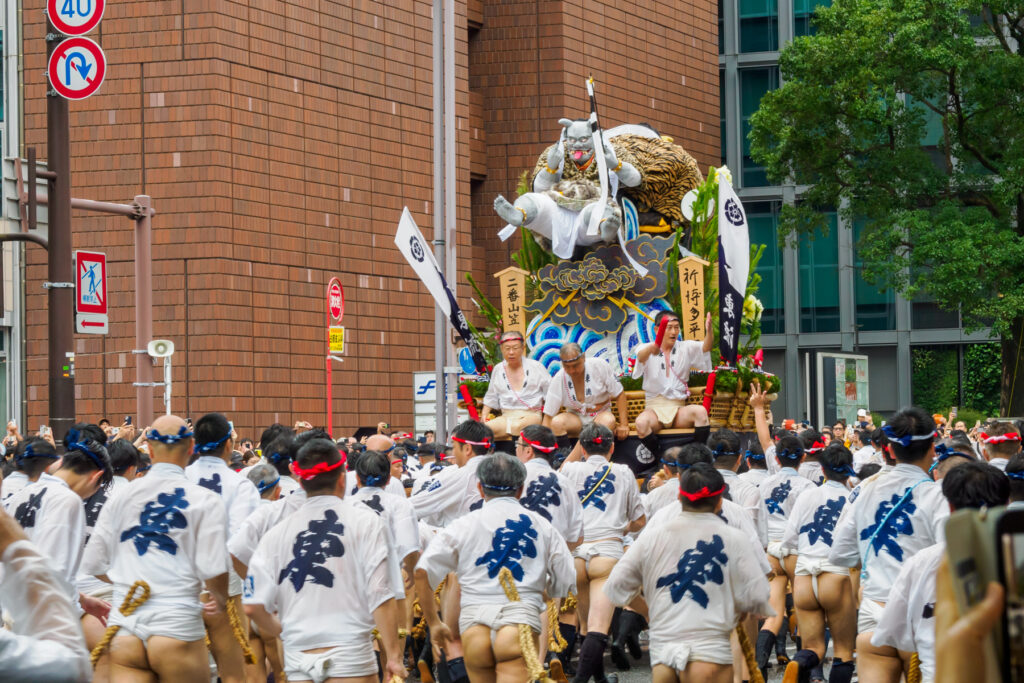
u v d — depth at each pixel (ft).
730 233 87.20
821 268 262.88
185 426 40.83
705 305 89.15
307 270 165.07
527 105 211.41
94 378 157.17
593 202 90.84
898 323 259.60
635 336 90.94
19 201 82.12
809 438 70.28
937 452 48.39
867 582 41.14
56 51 81.20
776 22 266.36
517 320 94.53
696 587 37.40
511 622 40.88
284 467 55.01
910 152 184.65
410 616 61.11
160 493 39.81
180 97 155.94
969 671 11.85
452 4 120.67
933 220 180.24
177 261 155.84
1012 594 11.50
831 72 187.62
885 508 41.11
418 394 119.24
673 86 232.12
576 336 92.68
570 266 92.58
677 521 38.19
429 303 181.27
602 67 217.36
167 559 39.34
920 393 260.01
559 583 42.42
